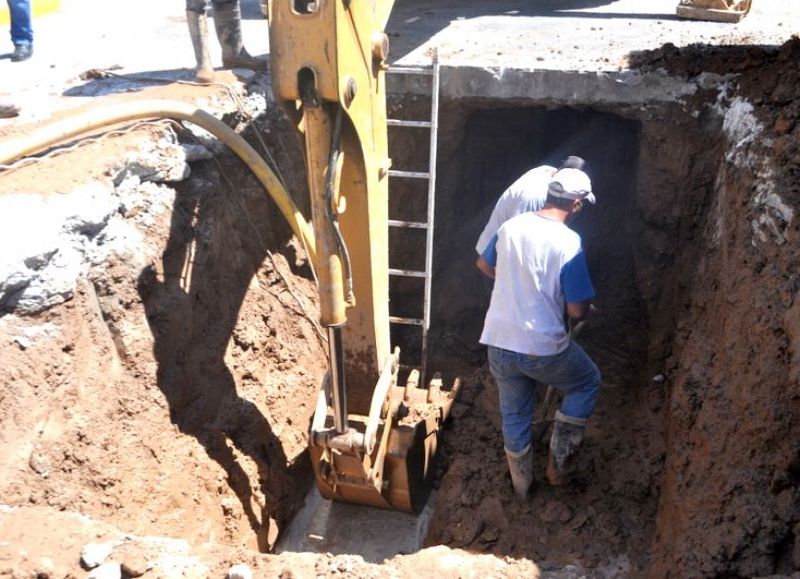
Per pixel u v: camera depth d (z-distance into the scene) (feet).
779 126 14.99
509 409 15.33
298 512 17.03
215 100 18.12
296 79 11.33
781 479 11.40
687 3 23.63
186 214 16.26
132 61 21.70
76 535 10.81
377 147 13.43
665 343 18.33
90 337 13.62
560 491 16.24
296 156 20.01
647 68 18.69
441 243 22.54
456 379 19.31
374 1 12.88
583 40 21.57
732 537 11.39
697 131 18.39
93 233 13.94
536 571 12.06
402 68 17.80
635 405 18.08
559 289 13.99
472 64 19.40
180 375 15.19
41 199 13.44
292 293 18.37
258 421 16.49
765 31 21.94
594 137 24.72
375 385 15.39
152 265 15.03
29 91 19.10
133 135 15.71
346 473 15.43
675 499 13.70
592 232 23.63
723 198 16.66
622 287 21.77
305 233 16.24
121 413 13.78
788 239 13.14
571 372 14.69
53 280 12.89
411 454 16.01
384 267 14.71
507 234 14.24
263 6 23.22
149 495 13.53
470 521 15.92
